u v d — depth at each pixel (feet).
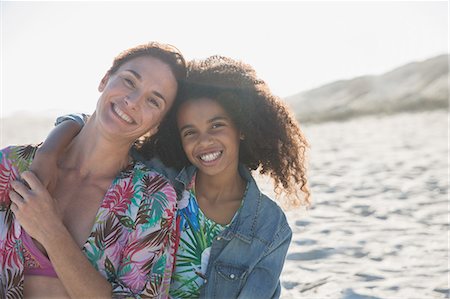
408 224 22.24
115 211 9.85
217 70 11.11
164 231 10.00
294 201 12.68
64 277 9.21
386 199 27.20
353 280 16.29
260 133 11.69
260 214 11.35
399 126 83.87
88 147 10.09
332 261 17.97
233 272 11.02
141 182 10.11
